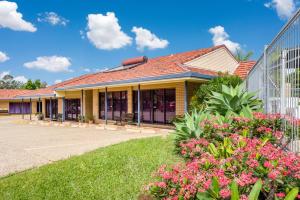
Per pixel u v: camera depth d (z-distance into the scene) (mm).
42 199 5207
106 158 7941
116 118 22078
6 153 10133
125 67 25266
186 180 3105
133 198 4977
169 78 14781
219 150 4559
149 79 15820
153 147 9461
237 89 8234
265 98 6984
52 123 25344
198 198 2826
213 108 8297
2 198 5285
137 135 14922
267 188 2932
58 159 8789
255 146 4160
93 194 5293
